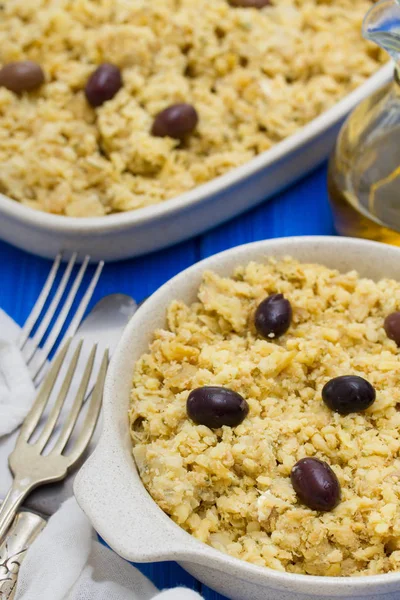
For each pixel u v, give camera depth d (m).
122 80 0.76
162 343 0.62
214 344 0.62
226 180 0.71
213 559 0.55
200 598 0.57
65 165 0.73
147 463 0.59
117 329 0.68
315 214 0.76
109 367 0.60
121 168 0.73
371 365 0.61
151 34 0.78
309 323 0.63
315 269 0.64
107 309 0.69
